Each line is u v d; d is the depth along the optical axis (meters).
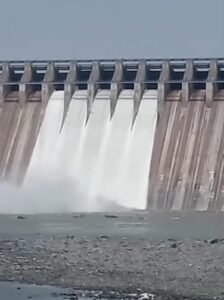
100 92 107.62
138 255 53.75
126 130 104.12
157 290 42.94
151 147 101.81
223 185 96.06
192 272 47.69
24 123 108.44
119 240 62.50
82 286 44.31
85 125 106.25
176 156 99.81
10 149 107.44
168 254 53.91
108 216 90.88
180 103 103.00
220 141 98.81
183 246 57.34
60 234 69.12
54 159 105.44
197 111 101.81
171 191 98.06
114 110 105.56
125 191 100.50
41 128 107.50
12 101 110.31
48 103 108.56
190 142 100.06
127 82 106.31
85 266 50.12
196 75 104.38
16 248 57.91
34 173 105.06
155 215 91.00
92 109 106.56
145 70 105.12
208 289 43.19
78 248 57.44
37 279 46.38
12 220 86.38
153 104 104.25
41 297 41.38
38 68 110.56
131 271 48.22
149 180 100.00
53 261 52.06
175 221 83.50
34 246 58.94
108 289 43.38
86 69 109.12
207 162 97.94
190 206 96.56
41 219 87.62
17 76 111.81
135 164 101.69
